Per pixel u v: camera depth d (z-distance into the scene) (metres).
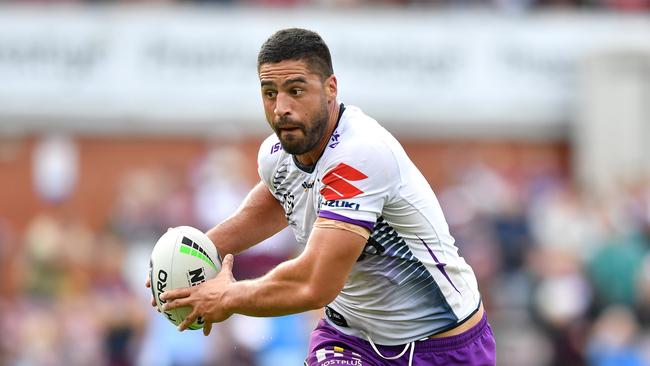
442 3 70.69
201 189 59.34
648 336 51.28
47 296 54.78
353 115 20.52
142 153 65.81
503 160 69.56
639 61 68.94
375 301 21.42
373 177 19.95
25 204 64.69
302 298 19.84
